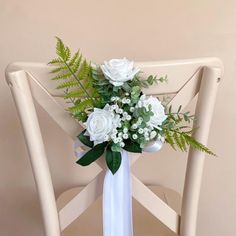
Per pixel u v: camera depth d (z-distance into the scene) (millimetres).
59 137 1115
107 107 646
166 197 1028
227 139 1105
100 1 969
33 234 1261
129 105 646
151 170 1159
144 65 664
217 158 1131
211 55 1018
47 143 1123
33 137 716
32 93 698
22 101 685
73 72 650
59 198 1025
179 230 814
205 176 1156
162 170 1158
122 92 655
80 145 718
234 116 1078
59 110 707
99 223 941
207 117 707
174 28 993
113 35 1003
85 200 780
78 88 676
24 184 1184
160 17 983
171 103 708
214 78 675
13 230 1260
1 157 1142
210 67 673
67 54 655
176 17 982
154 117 636
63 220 799
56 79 665
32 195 1201
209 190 1177
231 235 1237
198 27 991
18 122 1098
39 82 688
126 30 997
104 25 993
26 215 1234
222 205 1194
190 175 759
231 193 1177
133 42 1010
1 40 1009
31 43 1013
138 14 981
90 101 659
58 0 970
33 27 997
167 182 1173
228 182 1162
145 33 1000
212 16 980
